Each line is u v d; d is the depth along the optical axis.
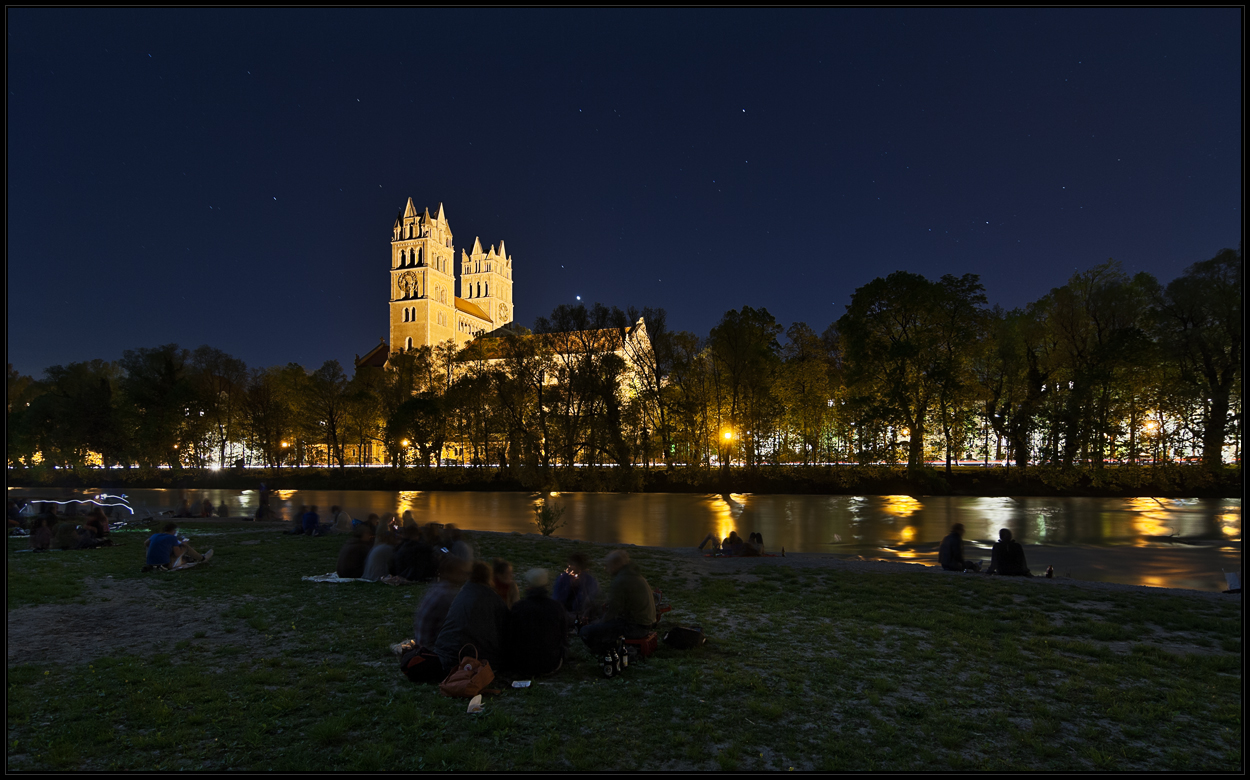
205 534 24.78
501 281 192.38
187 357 92.12
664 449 71.50
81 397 85.06
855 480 61.06
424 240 152.12
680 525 39.59
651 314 73.25
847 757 6.30
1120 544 29.48
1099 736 6.84
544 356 74.69
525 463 69.12
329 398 86.00
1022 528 35.62
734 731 6.83
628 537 35.03
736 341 68.62
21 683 8.05
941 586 15.07
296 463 97.12
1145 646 10.13
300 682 8.13
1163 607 12.98
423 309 149.12
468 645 7.93
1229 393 51.88
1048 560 25.00
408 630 10.51
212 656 9.27
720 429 71.00
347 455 107.25
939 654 9.66
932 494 56.75
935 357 58.34
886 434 61.34
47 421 84.00
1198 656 9.54
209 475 84.69
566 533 36.75
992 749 6.52
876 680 8.34
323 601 12.63
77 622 11.09
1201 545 29.06
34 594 12.99
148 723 6.89
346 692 7.80
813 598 13.77
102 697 7.57
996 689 8.20
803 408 69.06
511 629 8.49
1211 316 53.16
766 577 16.50
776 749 6.46
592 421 69.12
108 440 83.94
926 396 58.41
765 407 68.94
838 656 9.51
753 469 67.25
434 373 91.62
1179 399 53.47
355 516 44.06
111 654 9.34
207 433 89.69
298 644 9.85
